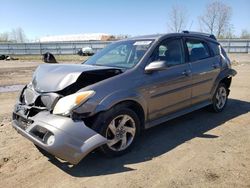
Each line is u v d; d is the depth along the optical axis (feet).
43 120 11.51
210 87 18.61
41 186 10.81
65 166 12.32
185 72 16.16
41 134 11.57
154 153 13.42
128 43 16.49
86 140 11.13
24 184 10.98
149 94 13.98
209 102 18.94
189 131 16.39
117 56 15.88
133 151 13.67
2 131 16.93
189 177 11.14
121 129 12.92
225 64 19.95
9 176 11.59
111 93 12.26
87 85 12.57
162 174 11.43
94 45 112.57
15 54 117.91
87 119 12.07
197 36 18.43
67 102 11.36
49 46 116.57
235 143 14.49
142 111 13.83
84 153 10.95
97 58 16.75
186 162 12.42
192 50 17.51
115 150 12.86
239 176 11.14
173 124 17.67
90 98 11.67
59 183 10.98
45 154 13.51
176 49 16.31
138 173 11.55
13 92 30.83
